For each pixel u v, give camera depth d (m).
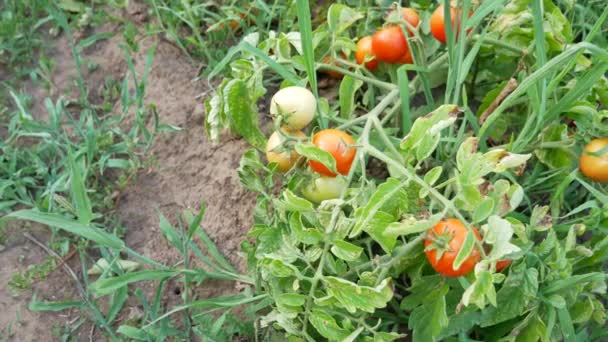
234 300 0.68
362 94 0.81
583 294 0.60
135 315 0.71
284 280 0.60
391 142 0.64
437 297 0.59
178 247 0.69
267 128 0.82
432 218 0.52
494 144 0.78
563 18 0.70
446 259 0.53
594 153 0.64
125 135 0.81
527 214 0.73
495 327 0.62
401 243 0.61
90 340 0.70
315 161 0.60
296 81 0.66
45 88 0.88
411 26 0.72
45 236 0.76
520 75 0.72
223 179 0.79
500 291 0.58
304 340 0.59
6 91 0.88
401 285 0.66
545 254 0.60
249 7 0.91
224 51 0.89
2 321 0.70
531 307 0.58
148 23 0.94
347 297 0.54
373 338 0.56
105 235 0.64
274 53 0.77
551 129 0.67
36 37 0.93
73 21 0.94
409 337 0.67
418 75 0.73
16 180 0.78
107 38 0.93
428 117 0.55
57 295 0.72
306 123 0.64
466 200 0.53
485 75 0.80
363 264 0.59
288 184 0.63
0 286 0.73
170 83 0.88
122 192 0.80
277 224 0.62
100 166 0.78
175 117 0.84
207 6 0.93
